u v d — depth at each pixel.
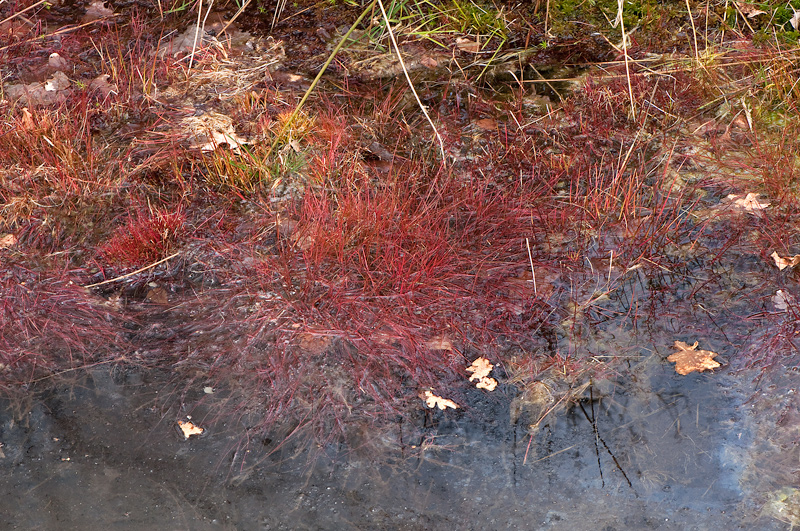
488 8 3.13
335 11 3.12
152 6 3.14
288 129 2.68
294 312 2.34
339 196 2.54
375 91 2.86
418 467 2.12
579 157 2.66
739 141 2.69
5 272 2.40
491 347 2.28
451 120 2.78
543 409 2.19
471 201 2.53
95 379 2.24
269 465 2.13
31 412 2.20
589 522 2.05
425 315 2.33
